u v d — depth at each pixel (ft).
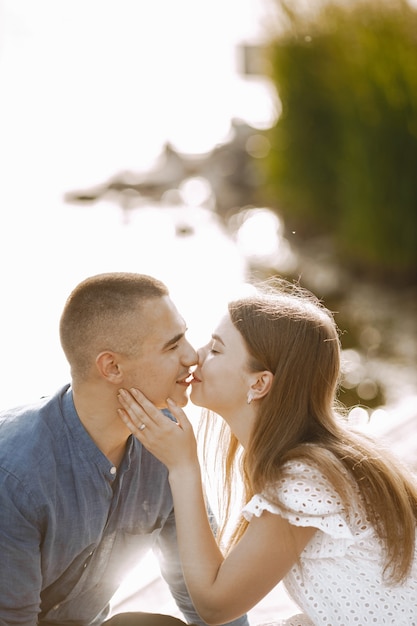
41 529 6.31
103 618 7.43
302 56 32.96
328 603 6.39
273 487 6.28
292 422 6.58
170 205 35.50
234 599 6.43
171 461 6.53
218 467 7.76
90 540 6.56
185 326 6.60
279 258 28.81
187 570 6.51
